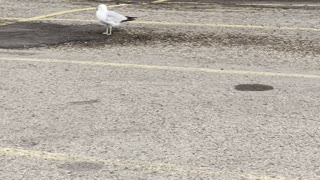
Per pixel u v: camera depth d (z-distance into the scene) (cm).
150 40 1228
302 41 1213
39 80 955
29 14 1527
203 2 1697
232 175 613
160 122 763
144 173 620
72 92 892
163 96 869
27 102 848
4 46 1180
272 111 802
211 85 922
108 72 996
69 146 690
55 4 1677
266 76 970
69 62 1060
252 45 1180
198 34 1281
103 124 759
